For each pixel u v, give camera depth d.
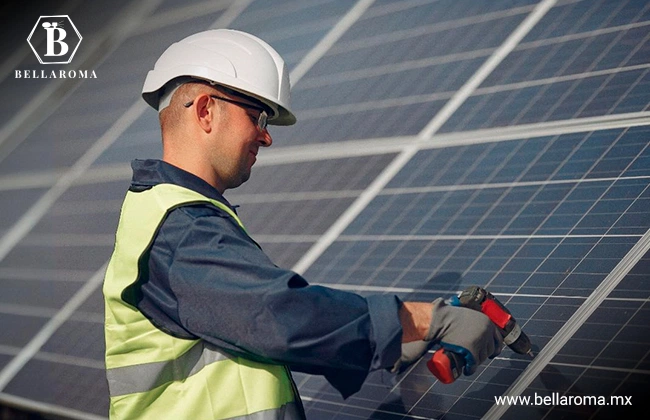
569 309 4.05
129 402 3.78
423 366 4.41
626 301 3.92
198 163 3.85
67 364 6.12
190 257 3.53
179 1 8.79
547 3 5.86
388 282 4.76
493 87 5.50
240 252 3.50
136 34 8.80
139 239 3.67
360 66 6.57
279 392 3.70
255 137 3.93
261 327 3.40
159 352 3.70
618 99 4.79
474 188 4.96
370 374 4.56
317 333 3.39
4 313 7.21
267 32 7.68
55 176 8.17
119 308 3.76
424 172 5.30
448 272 4.59
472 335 3.58
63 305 6.82
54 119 8.84
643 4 5.28
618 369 3.72
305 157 6.16
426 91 5.90
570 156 4.69
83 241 7.23
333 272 5.07
